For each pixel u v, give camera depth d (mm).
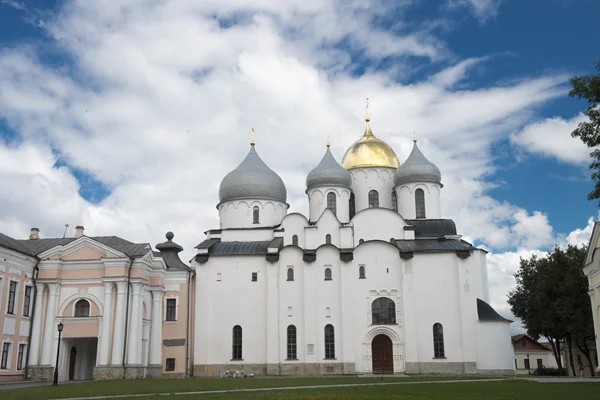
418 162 78312
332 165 78125
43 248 63719
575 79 28875
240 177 78062
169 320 67188
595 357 70312
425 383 43062
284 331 67188
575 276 65562
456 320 65938
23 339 57156
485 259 72500
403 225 71875
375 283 67562
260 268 70250
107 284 58906
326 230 71875
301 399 29016
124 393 35781
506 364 64500
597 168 29000
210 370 67750
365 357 65875
